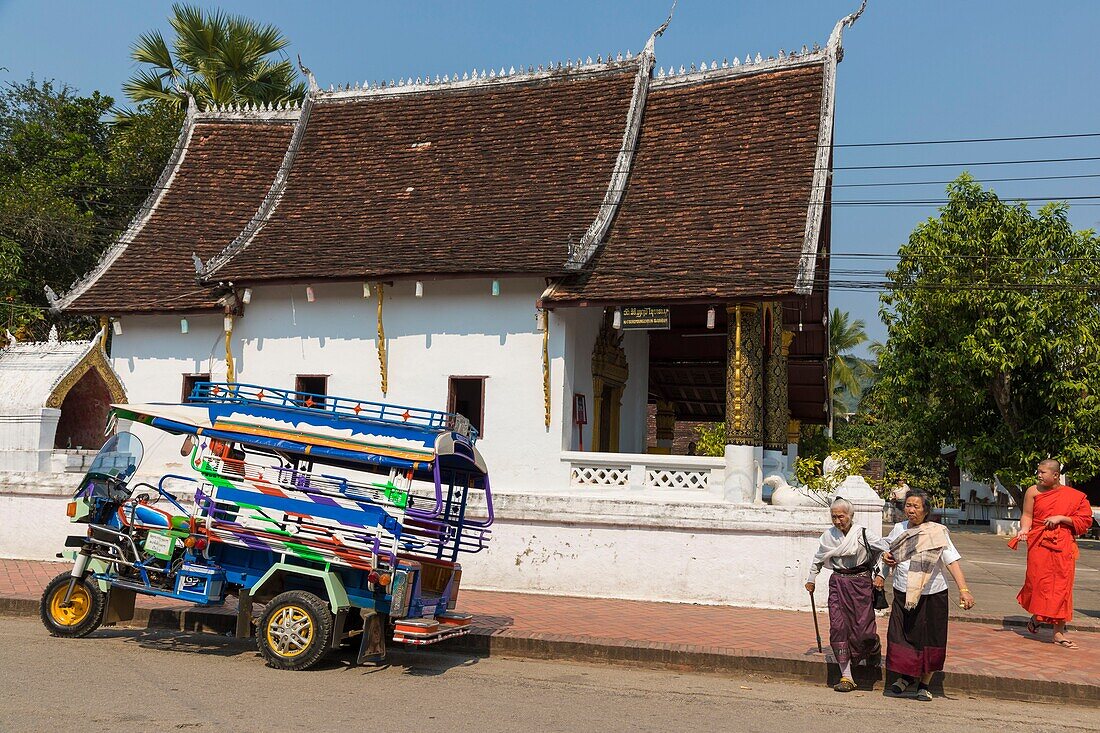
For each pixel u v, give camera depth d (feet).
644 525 42.91
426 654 33.19
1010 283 90.12
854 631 29.76
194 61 110.32
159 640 33.47
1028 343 89.45
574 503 43.83
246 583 31.01
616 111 64.44
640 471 52.16
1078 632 38.83
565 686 29.07
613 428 63.52
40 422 56.03
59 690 25.59
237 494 31.22
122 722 22.72
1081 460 90.84
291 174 68.80
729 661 32.01
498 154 65.21
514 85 68.69
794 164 57.41
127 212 104.47
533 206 60.75
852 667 31.32
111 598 32.63
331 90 72.95
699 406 89.61
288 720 23.45
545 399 54.70
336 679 28.43
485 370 56.29
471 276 54.70
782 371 59.47
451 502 35.58
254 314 61.82
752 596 41.63
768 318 58.39
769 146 59.06
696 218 56.90
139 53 111.75
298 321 60.80
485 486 34.01
